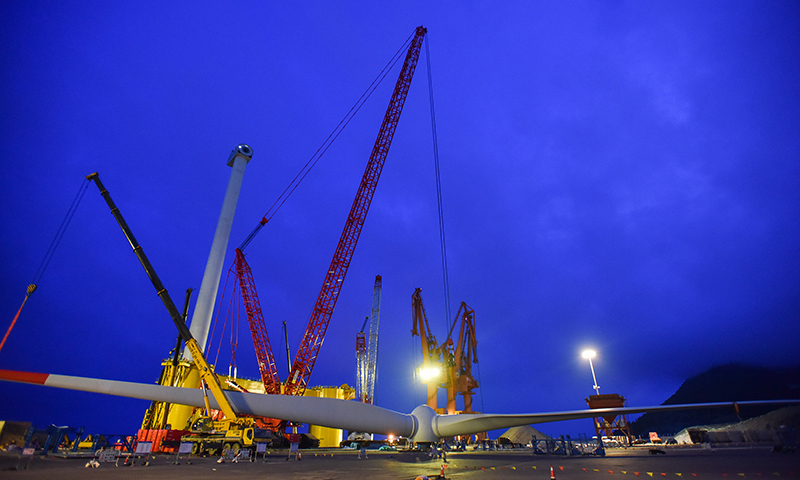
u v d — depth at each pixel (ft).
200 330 208.54
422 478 51.67
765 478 50.14
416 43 240.12
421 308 373.20
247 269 272.31
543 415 75.87
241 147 264.72
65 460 94.53
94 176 124.57
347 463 94.27
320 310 224.12
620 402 221.25
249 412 76.13
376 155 228.43
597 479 54.70
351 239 227.20
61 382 77.46
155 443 159.02
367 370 395.14
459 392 358.43
